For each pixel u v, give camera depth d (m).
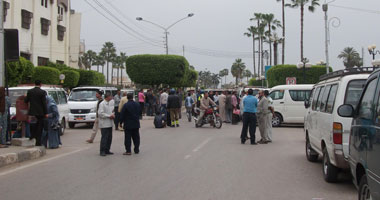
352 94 6.94
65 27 40.59
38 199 6.34
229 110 23.27
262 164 9.60
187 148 12.42
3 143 11.27
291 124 22.12
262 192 6.79
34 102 11.61
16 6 31.38
